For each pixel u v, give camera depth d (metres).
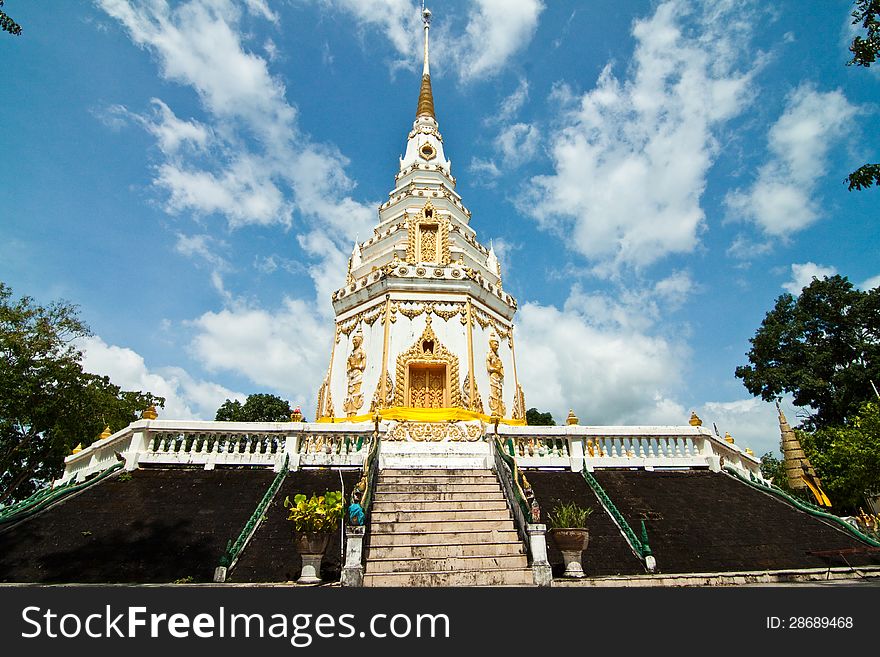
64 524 16.11
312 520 13.66
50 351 24.38
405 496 17.55
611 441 23.22
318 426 21.17
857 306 43.03
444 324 28.39
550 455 22.31
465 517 16.31
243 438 21.86
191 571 14.41
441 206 36.22
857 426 30.97
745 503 20.16
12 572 13.95
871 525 24.28
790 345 45.72
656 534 17.44
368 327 29.28
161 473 19.41
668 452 23.27
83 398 25.52
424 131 42.62
